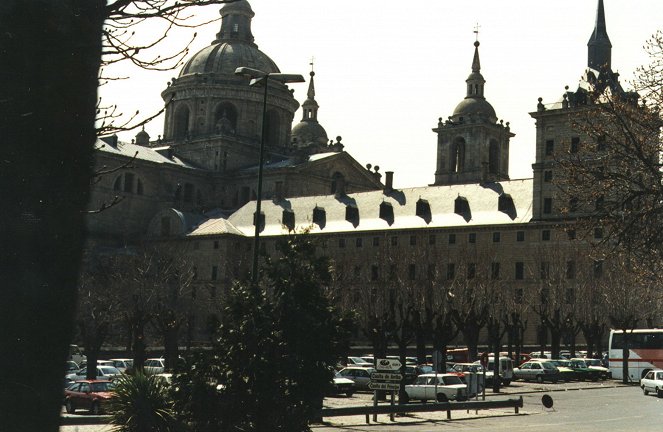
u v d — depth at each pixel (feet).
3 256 26.94
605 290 325.83
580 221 112.47
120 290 334.85
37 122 27.55
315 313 76.13
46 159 27.76
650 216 105.29
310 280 76.54
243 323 73.87
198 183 639.76
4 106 26.94
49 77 27.78
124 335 358.64
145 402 75.15
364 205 541.75
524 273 463.83
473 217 492.95
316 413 75.97
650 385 215.92
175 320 307.99
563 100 460.14
